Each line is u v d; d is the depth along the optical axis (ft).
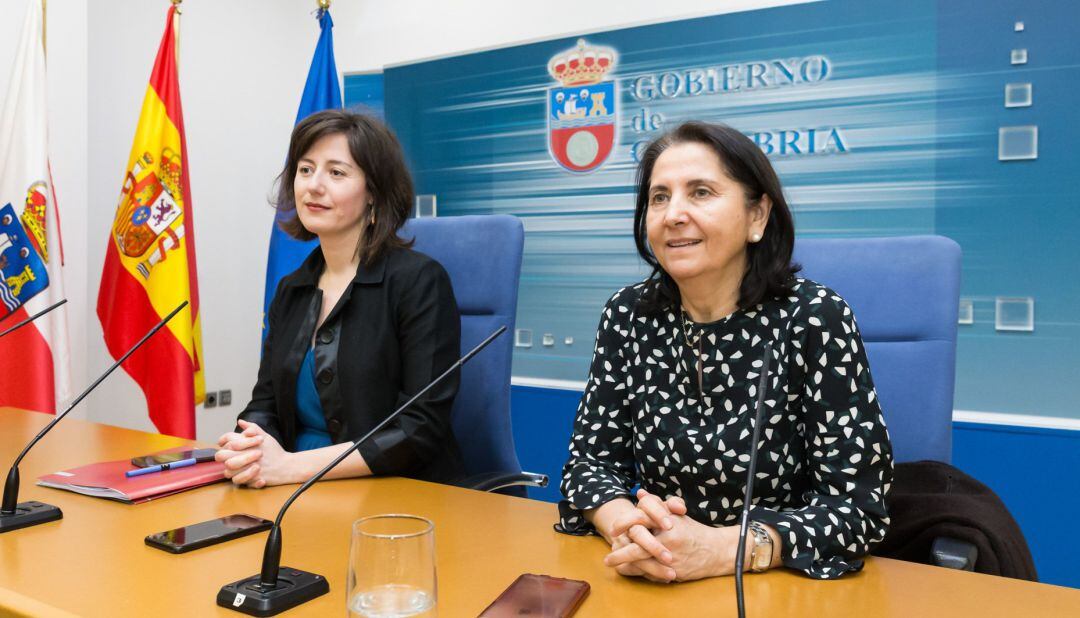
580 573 3.13
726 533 3.18
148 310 9.80
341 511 3.92
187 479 4.34
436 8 12.98
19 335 8.74
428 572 2.17
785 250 3.80
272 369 5.59
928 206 9.41
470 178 12.82
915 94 9.41
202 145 13.24
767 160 3.70
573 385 11.96
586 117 11.69
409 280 5.44
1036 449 8.88
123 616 2.64
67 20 10.21
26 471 4.61
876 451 3.53
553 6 11.90
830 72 9.89
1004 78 8.92
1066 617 2.71
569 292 11.98
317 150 5.41
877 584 3.05
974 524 3.92
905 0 9.39
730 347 3.80
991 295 9.10
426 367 5.25
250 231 13.99
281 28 14.29
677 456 3.83
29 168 8.93
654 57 11.11
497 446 6.01
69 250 10.35
